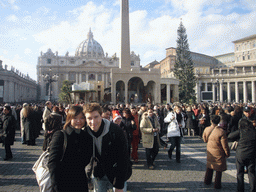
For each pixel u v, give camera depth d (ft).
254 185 15.20
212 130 17.25
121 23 88.02
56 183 8.07
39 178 9.71
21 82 258.57
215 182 16.78
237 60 257.34
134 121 23.81
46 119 21.81
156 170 21.54
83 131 9.09
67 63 349.82
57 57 345.51
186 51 157.58
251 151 15.24
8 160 25.38
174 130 24.21
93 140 9.05
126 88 90.17
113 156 9.32
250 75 192.34
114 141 9.21
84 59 356.18
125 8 87.76
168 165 23.31
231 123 31.22
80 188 8.43
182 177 19.40
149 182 18.19
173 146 24.16
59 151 8.34
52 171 8.09
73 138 8.56
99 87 105.50
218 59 301.43
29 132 34.19
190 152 29.55
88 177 11.51
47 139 21.71
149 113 23.00
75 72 339.98
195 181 18.40
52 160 8.20
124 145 9.33
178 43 158.51
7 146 25.52
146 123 22.18
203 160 25.30
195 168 22.16
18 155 27.94
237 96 202.59
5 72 205.87
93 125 8.89
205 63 288.51
